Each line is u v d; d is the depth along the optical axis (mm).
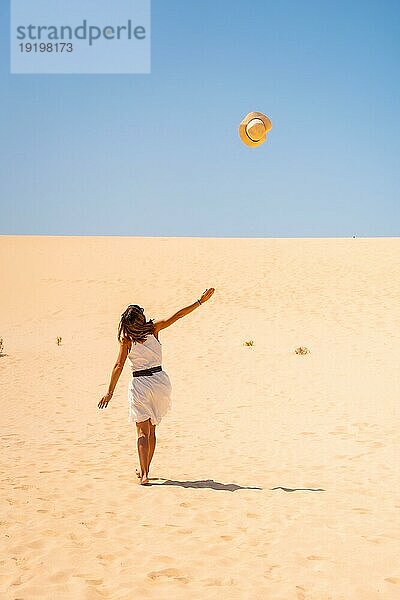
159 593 3820
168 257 33406
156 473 7070
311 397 12312
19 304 27156
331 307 23719
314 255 32250
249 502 5777
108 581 4016
